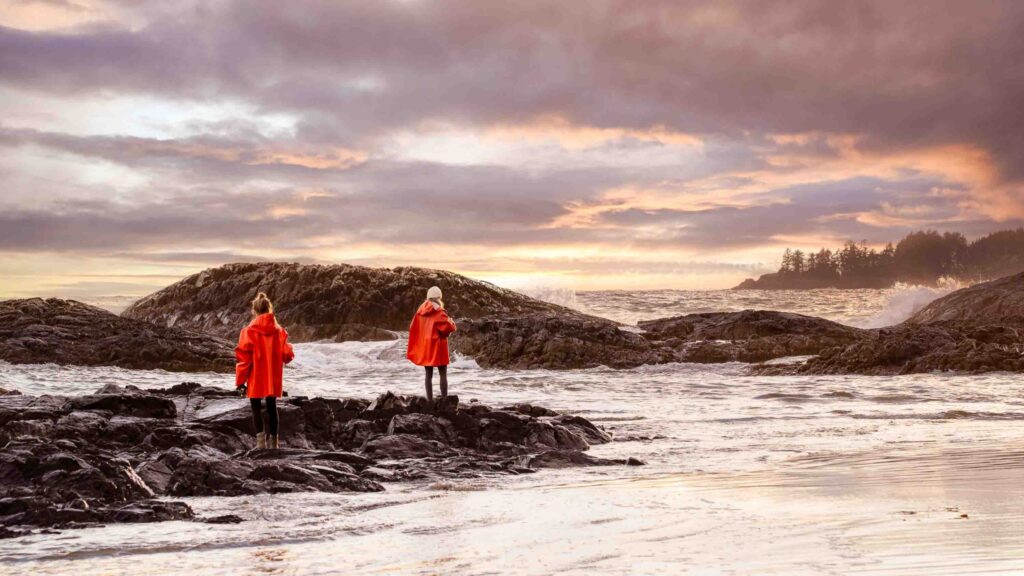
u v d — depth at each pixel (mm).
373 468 10539
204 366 29688
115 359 29297
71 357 29078
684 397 20859
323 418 12875
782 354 32094
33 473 8539
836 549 5289
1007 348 28656
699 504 7414
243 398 14047
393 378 27781
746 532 6016
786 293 105250
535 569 5141
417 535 6434
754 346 32531
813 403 18953
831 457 10641
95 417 11891
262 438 11312
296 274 45750
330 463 10266
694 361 31859
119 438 11641
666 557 5305
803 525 6207
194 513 7539
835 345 32656
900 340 28094
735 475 9367
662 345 33219
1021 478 8383
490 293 47500
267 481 9039
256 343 11211
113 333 31406
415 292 44656
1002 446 11266
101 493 8047
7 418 11500
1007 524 5980
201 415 13328
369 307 43156
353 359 33594
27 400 12852
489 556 5578
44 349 29062
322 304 43031
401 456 11633
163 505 7430
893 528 5918
